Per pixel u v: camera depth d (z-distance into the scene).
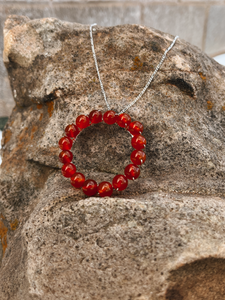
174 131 0.14
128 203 0.11
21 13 0.28
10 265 0.12
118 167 0.15
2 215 0.15
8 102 0.33
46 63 0.16
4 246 0.14
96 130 0.15
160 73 0.15
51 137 0.15
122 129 0.15
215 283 0.10
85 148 0.15
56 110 0.15
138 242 0.11
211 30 0.39
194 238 0.10
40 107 0.17
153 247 0.10
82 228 0.11
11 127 0.18
